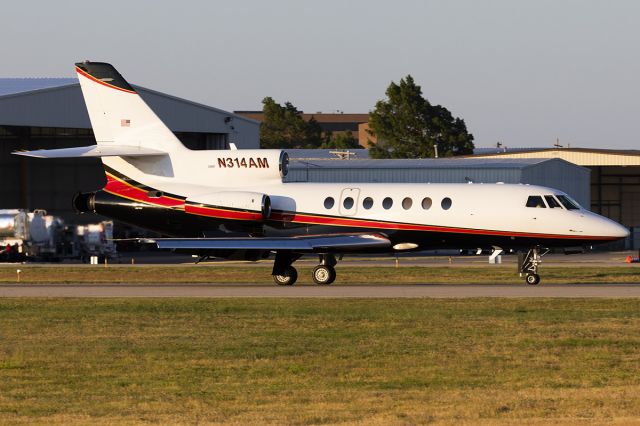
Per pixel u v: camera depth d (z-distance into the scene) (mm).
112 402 62719
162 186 137500
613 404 60312
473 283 138500
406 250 133250
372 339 85562
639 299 111062
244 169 137000
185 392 65625
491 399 62312
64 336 88688
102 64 138125
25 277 156000
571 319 95875
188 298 115812
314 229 134000
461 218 129375
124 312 103625
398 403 61406
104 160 139625
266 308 105312
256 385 67812
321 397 63656
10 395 65125
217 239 127062
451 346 82062
